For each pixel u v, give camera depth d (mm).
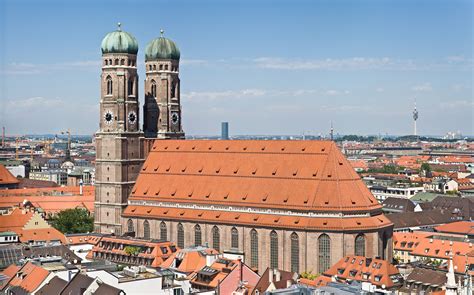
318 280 191500
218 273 190625
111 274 156625
